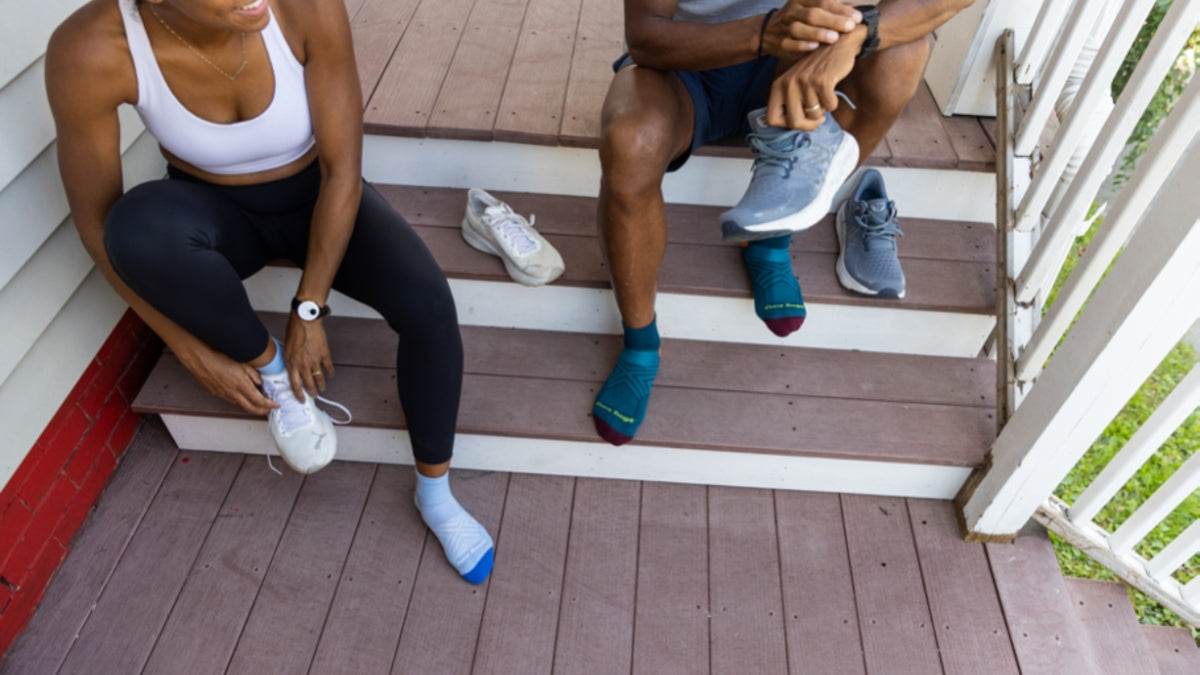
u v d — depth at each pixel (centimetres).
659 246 147
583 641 159
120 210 122
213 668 153
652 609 164
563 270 172
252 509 177
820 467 177
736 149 173
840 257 178
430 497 165
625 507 180
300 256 153
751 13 143
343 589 165
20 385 150
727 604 165
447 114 184
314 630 159
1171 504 152
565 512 179
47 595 162
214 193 137
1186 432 216
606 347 187
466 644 158
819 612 164
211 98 124
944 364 186
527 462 183
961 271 181
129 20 112
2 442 147
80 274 161
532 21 219
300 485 181
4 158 135
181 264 123
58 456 162
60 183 150
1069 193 151
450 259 177
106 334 173
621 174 135
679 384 180
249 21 108
